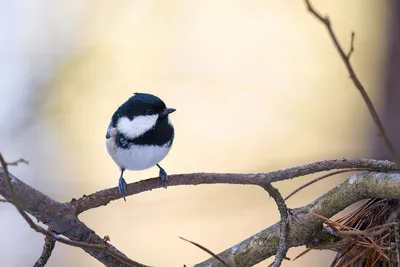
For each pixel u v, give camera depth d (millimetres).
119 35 13906
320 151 13281
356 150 11258
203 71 14945
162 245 12461
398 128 10094
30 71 13141
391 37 10383
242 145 14086
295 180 11438
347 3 14242
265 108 14742
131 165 6625
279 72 15109
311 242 5137
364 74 12609
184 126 14719
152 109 6383
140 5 14344
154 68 14484
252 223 12500
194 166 13797
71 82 13344
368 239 4984
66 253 12195
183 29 14992
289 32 15328
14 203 3941
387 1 10539
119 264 5215
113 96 13609
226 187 11844
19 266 12008
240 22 15258
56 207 4914
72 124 13328
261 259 5203
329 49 14727
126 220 12516
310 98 14641
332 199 5074
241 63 15125
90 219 12547
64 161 13211
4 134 12875
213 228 12516
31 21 13562
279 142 14117
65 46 13508
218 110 14766
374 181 4852
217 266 5215
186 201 12188
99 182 13250
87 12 13773
